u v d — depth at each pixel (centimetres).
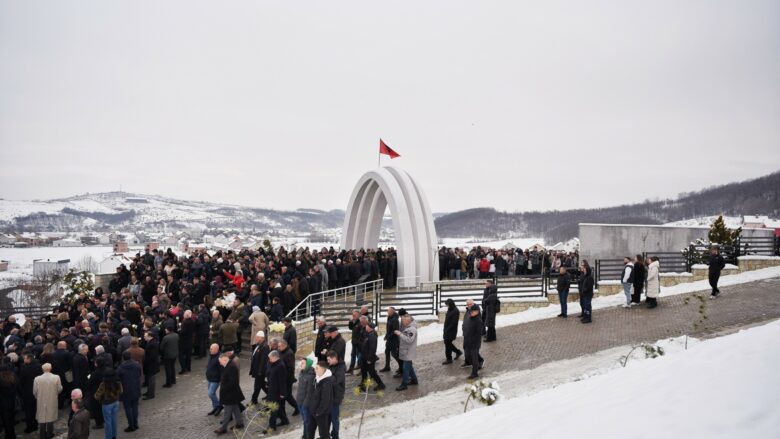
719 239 2489
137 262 2439
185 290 1989
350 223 3250
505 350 1602
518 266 3014
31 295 5725
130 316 1733
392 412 1216
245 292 1972
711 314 1730
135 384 1257
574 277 2312
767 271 2323
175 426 1275
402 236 2759
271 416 1201
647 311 1897
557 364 1414
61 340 1476
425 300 2358
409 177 3000
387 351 1520
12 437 1280
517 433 711
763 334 986
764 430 525
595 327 1759
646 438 574
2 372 1262
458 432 822
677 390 722
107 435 1173
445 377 1427
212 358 1325
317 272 2162
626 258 2017
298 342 1875
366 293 2441
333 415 1072
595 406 747
